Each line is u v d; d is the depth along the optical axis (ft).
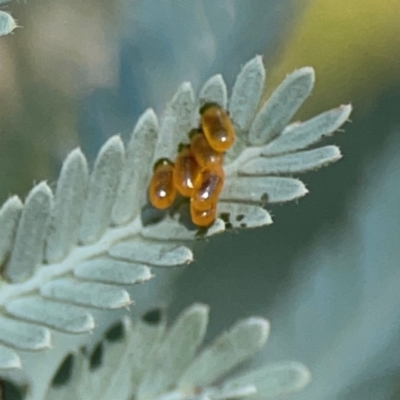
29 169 0.45
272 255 0.48
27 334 0.40
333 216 0.48
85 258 0.40
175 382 0.42
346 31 0.47
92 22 0.47
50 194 0.40
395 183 0.48
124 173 0.40
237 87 0.40
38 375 0.42
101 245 0.40
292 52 0.47
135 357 0.42
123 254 0.40
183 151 0.40
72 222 0.40
